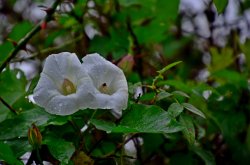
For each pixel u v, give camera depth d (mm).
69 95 551
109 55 800
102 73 568
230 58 847
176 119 575
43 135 587
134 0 860
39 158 567
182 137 702
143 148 716
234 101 774
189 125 575
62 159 546
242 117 771
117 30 830
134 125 552
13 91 688
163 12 867
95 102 546
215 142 778
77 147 596
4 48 773
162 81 658
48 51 853
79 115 593
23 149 570
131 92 608
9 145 573
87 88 547
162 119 545
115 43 814
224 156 778
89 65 569
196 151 690
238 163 774
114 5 856
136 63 781
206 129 742
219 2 629
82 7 812
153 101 597
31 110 593
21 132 579
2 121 594
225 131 761
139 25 865
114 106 548
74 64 559
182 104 583
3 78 695
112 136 659
